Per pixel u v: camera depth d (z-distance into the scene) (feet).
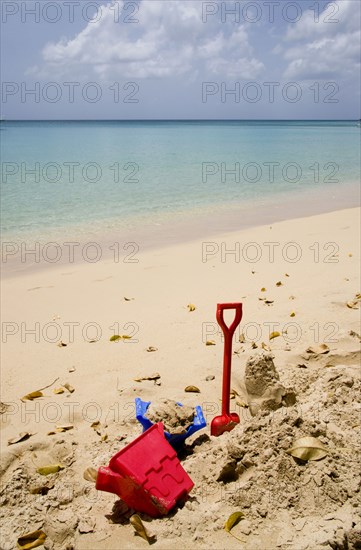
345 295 22.71
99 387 16.33
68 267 29.35
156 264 29.32
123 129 325.62
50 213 44.60
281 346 18.28
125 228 39.29
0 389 16.47
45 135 208.23
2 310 22.93
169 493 10.21
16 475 12.00
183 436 12.25
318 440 10.72
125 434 13.71
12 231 38.45
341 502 9.98
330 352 17.47
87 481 11.71
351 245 31.76
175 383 16.39
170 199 51.42
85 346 19.15
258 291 23.97
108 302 23.58
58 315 22.21
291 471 10.41
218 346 18.65
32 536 10.07
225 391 13.41
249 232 36.94
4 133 236.43
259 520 9.78
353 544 9.15
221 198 52.06
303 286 24.31
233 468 10.84
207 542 9.47
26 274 28.19
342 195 53.88
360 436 11.62
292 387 14.06
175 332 19.99
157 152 108.68
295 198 52.06
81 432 13.99
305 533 9.39
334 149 119.55
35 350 18.97
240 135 213.05
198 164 82.94
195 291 24.45
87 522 10.19
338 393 13.76
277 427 11.08
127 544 9.62
